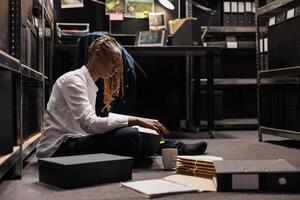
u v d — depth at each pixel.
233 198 1.46
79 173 1.68
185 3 5.09
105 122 2.03
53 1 4.55
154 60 5.25
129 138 2.06
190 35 4.18
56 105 2.18
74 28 4.45
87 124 2.02
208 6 5.18
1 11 1.84
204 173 1.78
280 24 3.31
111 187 1.67
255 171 1.57
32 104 2.97
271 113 3.47
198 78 4.65
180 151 2.54
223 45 4.96
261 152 2.80
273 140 3.65
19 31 2.07
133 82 3.16
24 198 1.53
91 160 1.75
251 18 5.08
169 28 4.55
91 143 2.05
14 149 1.92
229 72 5.20
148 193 1.49
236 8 5.06
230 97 5.21
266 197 1.47
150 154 2.37
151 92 5.27
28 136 2.78
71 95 2.05
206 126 4.84
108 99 2.35
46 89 3.90
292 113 3.21
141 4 5.02
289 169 1.59
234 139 3.78
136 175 1.94
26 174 2.05
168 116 5.26
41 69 3.34
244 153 2.75
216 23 5.18
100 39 2.21
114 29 4.99
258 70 3.71
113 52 2.14
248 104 5.22
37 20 3.28
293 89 3.20
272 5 3.46
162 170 2.07
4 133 1.79
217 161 1.78
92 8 4.90
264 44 3.67
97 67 2.16
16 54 2.06
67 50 4.02
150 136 2.28
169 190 1.54
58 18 4.84
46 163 1.78
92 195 1.54
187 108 4.98
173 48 3.83
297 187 1.56
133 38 4.92
